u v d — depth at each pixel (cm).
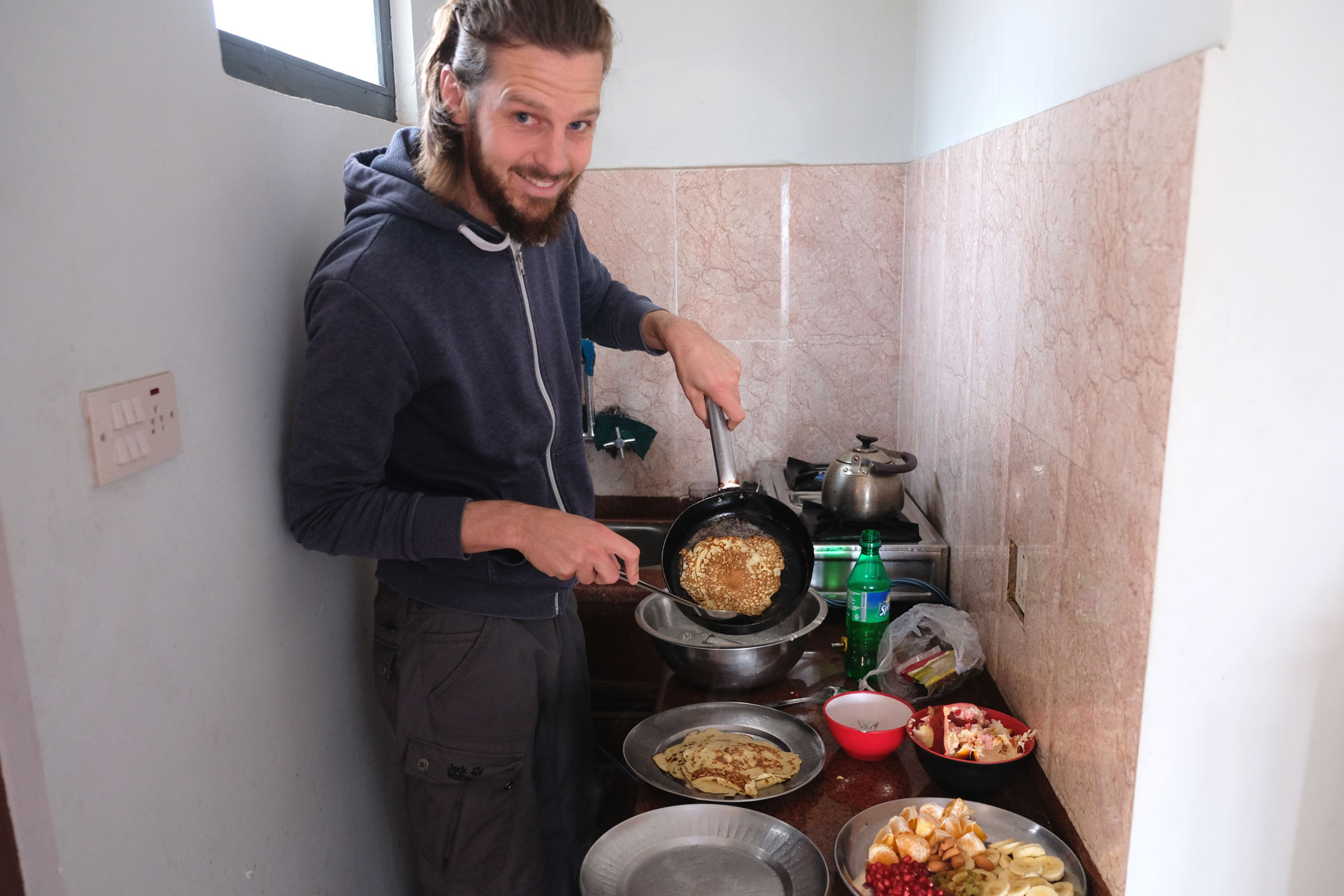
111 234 93
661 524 228
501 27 101
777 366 238
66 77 87
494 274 125
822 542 181
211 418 112
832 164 227
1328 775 93
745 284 235
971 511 161
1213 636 90
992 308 146
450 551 117
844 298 233
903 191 226
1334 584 88
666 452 245
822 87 224
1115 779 98
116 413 93
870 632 155
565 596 147
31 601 83
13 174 80
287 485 122
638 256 236
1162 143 85
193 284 108
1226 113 78
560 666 152
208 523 112
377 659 141
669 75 227
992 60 147
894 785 127
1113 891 99
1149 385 88
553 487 141
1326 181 79
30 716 83
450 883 141
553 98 104
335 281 114
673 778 130
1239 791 93
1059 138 113
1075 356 108
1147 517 89
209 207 112
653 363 240
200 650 110
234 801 117
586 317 168
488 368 126
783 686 156
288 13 160
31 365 83
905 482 225
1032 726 127
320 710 143
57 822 86
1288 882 96
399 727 137
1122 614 96
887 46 221
